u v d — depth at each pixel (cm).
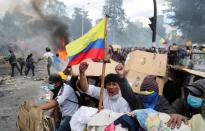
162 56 670
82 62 477
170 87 674
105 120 387
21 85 1738
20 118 503
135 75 643
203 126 322
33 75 2284
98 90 493
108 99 457
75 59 480
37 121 434
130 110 453
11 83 1864
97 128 388
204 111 324
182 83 665
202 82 360
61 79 563
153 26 1508
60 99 505
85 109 425
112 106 451
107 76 453
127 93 461
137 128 373
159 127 351
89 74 587
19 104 1184
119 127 375
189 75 640
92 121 393
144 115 364
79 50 477
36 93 1417
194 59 1020
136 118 370
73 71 580
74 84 508
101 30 471
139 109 408
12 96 1371
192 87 359
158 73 653
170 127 343
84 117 418
